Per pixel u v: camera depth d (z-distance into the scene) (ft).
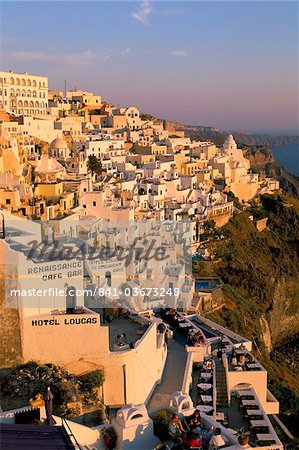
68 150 478.18
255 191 602.85
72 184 359.25
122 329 164.14
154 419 110.93
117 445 105.70
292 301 462.60
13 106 592.60
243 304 366.84
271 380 254.47
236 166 613.52
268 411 183.73
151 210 389.19
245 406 164.86
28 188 319.27
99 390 141.18
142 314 197.88
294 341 438.81
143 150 581.94
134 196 405.39
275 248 489.67
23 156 395.14
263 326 380.37
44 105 632.38
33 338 141.69
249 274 414.82
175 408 117.80
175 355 184.96
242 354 198.29
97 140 540.52
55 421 105.60
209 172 558.56
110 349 147.74
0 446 86.33
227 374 179.01
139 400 147.74
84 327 142.61
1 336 139.44
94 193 341.62
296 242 521.65
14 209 279.90
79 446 95.20
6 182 318.86
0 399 129.59
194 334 196.44
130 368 145.07
